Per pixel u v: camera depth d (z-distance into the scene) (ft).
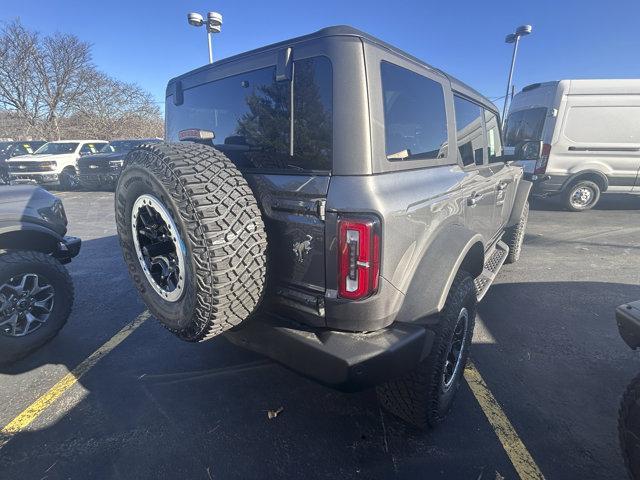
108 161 41.88
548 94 29.19
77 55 101.45
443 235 7.38
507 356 10.31
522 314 12.79
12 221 10.48
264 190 6.19
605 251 19.98
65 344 11.30
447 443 7.39
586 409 8.29
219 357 10.50
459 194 8.34
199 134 7.22
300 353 6.06
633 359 10.14
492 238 12.71
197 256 5.54
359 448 7.31
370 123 5.62
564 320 12.37
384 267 5.65
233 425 7.97
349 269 5.52
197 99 7.97
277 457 7.15
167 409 8.48
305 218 5.74
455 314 7.20
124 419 8.19
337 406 8.48
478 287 10.73
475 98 10.34
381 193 5.57
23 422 8.13
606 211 30.81
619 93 27.40
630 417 5.92
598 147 28.37
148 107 112.16
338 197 5.43
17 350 10.16
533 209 31.76
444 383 7.59
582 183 29.50
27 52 95.30
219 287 5.57
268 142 6.48
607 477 6.64
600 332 11.59
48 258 10.87
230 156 7.02
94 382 9.47
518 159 13.10
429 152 7.53
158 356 10.59
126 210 6.91
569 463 6.91
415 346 6.08
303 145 5.96
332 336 5.97
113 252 21.04
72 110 104.94
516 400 8.59
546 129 29.19
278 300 6.43
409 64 6.84
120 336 11.73
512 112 33.65
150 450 7.35
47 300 10.88
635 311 6.25
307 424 7.96
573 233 23.91
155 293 7.01
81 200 39.65
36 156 46.32
